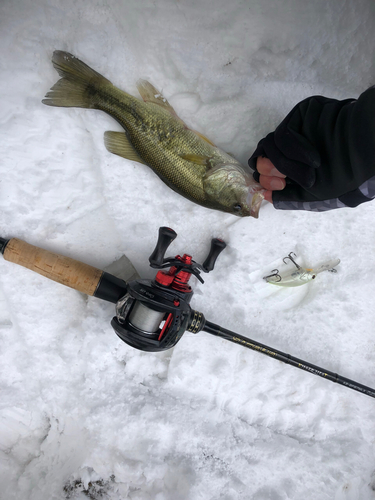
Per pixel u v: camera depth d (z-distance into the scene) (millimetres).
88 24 586
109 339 640
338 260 633
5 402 639
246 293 646
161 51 599
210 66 603
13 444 645
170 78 607
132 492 624
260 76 604
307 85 605
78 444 634
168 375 647
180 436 633
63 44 588
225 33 591
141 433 630
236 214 576
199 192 571
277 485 631
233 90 608
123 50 596
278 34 589
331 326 655
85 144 616
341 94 606
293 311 656
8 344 641
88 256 643
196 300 649
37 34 584
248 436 646
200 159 557
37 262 573
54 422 644
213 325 571
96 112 596
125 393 645
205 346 647
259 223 630
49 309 640
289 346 657
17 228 618
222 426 646
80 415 636
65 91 571
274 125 610
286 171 489
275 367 653
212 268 613
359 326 653
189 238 639
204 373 646
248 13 583
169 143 566
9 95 593
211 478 622
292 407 656
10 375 643
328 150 460
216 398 650
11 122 598
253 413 655
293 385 654
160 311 519
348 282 646
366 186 432
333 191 472
